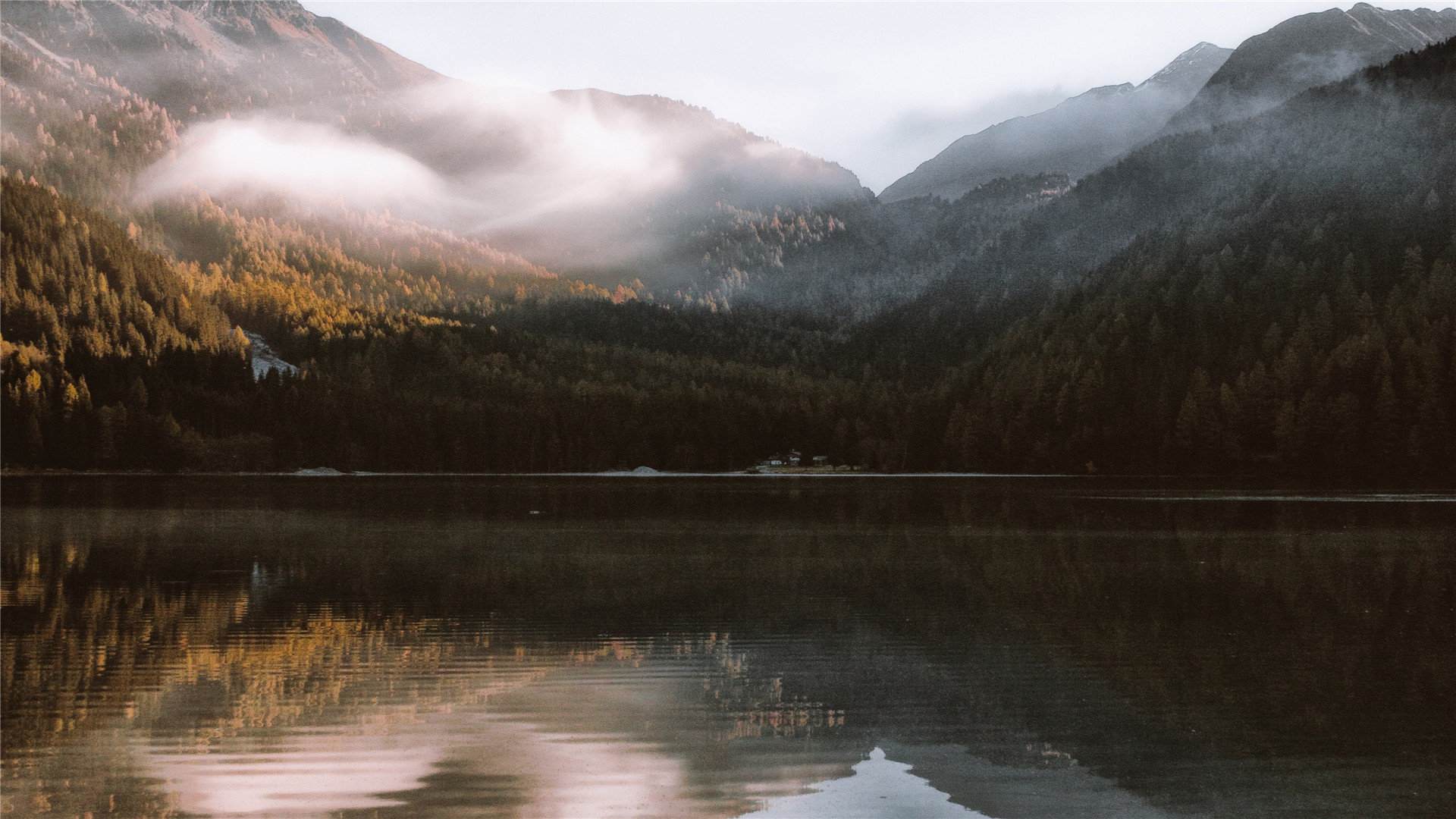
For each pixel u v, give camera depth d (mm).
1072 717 23344
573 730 22203
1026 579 46938
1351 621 35438
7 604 38188
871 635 32969
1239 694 25281
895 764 20109
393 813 17266
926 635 32875
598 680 26656
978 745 21250
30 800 17688
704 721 22891
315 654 29656
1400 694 25234
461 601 39938
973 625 34812
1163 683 26328
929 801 18141
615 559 55438
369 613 36656
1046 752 20812
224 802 17703
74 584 43875
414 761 19969
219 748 20719
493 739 21531
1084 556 56844
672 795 18281
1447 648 30766
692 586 44531
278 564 52094
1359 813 17500
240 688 25562
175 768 19453
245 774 19172
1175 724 22719
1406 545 62094
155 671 27188
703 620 35781
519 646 30984
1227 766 19938
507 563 53188
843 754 20672
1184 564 52531
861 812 17594
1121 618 36125
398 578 46719
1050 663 28844
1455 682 26438
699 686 26047
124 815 17016
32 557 54219
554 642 31703
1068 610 37938
